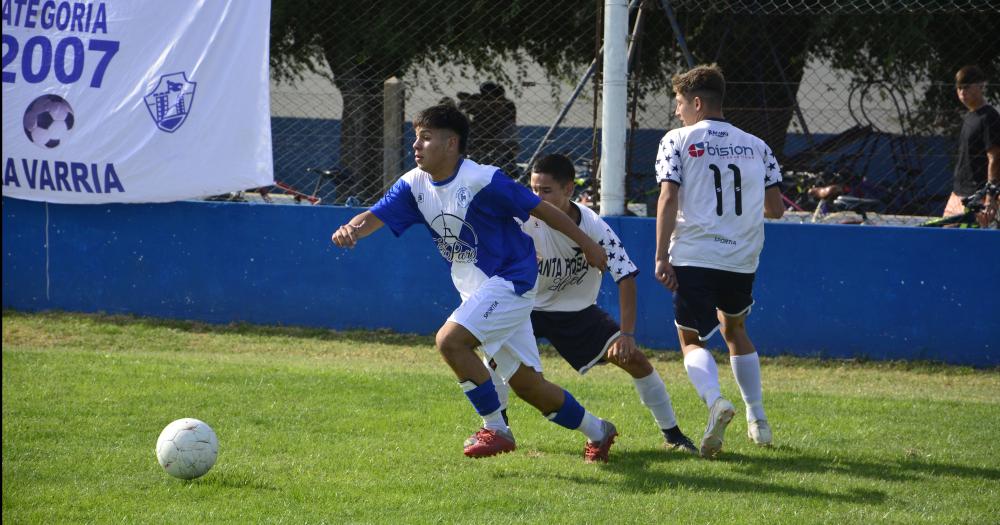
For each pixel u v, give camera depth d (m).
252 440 15.88
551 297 15.97
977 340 25.11
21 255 29.70
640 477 14.20
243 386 19.95
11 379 19.92
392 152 29.41
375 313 28.34
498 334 13.78
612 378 23.44
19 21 29.25
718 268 16.03
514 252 14.00
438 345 13.62
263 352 25.66
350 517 12.05
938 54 37.09
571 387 21.31
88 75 29.14
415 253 28.02
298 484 13.45
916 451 16.28
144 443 15.48
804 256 25.97
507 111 30.56
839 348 25.91
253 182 28.92
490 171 13.67
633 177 33.66
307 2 31.84
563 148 33.84
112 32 29.11
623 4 26.53
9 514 11.84
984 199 26.62
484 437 14.01
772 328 26.25
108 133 29.00
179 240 29.08
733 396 21.12
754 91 37.44
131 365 21.77
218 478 13.61
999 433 17.69
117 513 11.98
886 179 38.19
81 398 18.38
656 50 35.91
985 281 24.98
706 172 16.06
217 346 26.25
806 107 38.94
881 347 25.70
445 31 31.78
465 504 12.62
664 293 26.64
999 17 35.66
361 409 18.33
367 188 30.80
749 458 15.66
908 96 37.56
